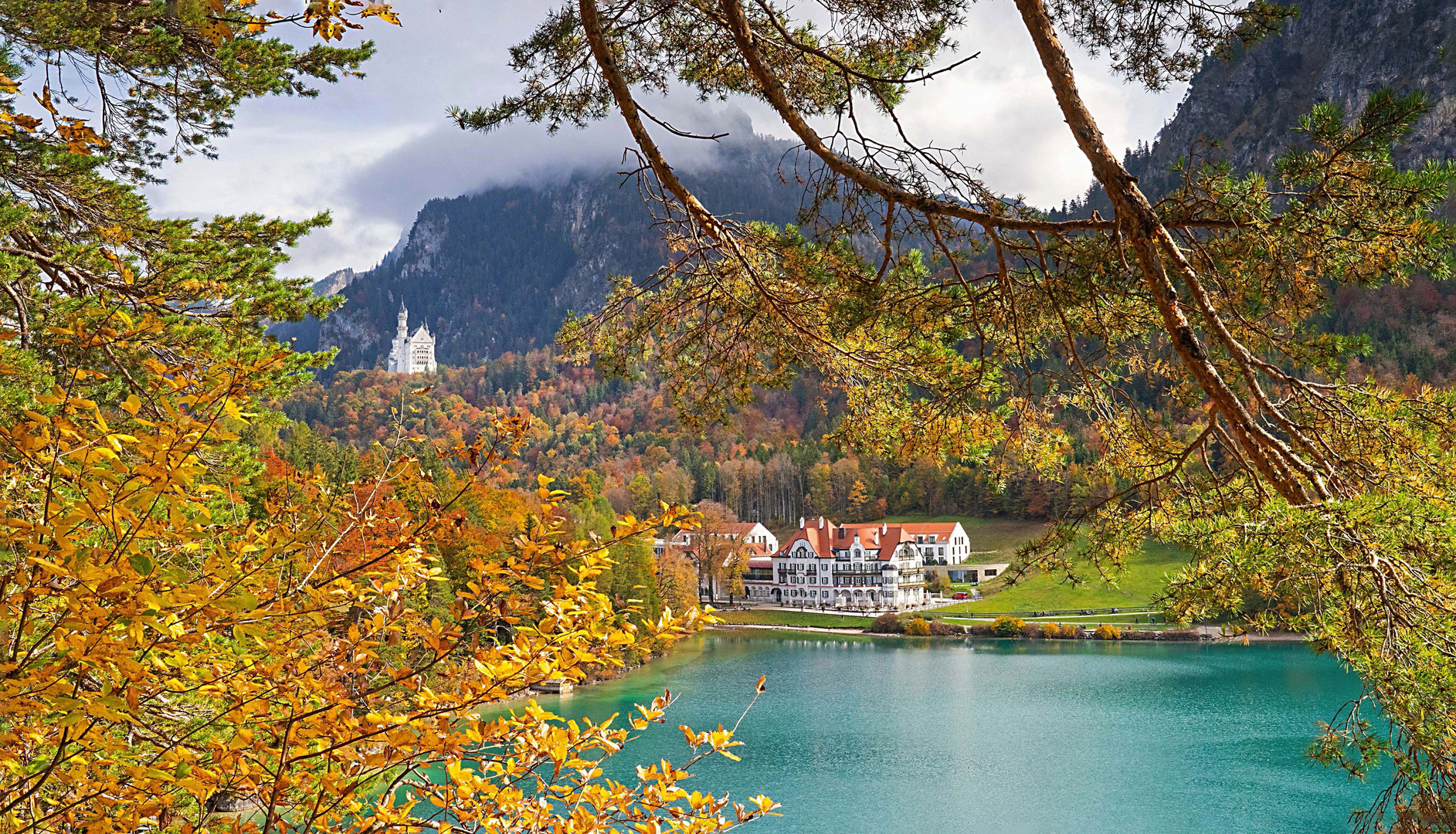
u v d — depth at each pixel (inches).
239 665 121.6
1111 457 229.6
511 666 117.7
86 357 228.1
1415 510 140.9
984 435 242.4
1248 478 195.9
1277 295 195.9
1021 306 216.4
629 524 129.3
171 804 119.4
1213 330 176.9
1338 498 159.8
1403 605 134.5
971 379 235.6
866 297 213.0
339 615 133.3
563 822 137.2
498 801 131.3
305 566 126.0
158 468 96.9
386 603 127.4
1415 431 181.8
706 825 147.8
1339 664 141.7
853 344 241.3
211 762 119.0
